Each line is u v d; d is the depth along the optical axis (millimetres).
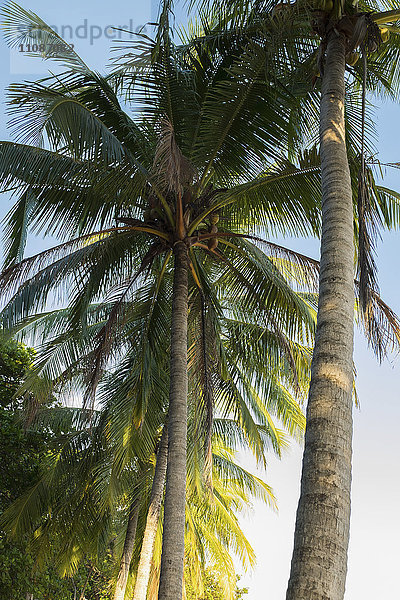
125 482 17297
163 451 16031
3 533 16719
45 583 17156
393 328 8594
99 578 27188
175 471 9664
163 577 9117
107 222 11117
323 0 7590
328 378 5133
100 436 16781
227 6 9188
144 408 11734
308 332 11688
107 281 11578
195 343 11906
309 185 10656
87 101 10484
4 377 17328
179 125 10617
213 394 11930
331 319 5496
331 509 4469
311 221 10938
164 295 12672
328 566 4250
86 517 17484
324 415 4914
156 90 10391
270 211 11062
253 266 11758
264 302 11773
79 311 11594
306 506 4516
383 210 10086
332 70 7270
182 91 10398
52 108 8734
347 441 4844
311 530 4395
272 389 15930
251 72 9656
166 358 13570
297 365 13766
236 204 11234
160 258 12578
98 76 10336
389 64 9859
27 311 10648
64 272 10656
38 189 10930
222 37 10086
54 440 17141
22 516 16031
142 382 11789
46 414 17406
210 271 13516
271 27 8625
